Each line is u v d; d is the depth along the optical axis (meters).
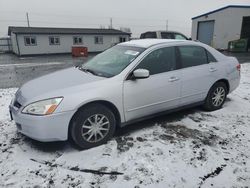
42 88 3.19
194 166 2.86
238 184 2.55
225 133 3.72
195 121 4.19
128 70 3.42
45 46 25.59
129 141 3.46
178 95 4.00
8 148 3.28
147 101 3.62
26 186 2.52
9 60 19.02
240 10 22.42
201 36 26.73
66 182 2.59
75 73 3.72
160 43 3.87
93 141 3.26
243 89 6.50
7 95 6.21
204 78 4.29
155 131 3.78
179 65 3.96
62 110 2.91
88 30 30.06
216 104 4.72
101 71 3.65
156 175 2.69
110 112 3.32
